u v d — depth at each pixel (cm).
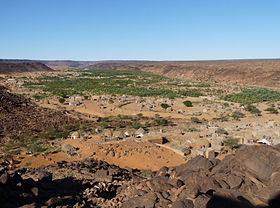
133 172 2472
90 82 17812
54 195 1162
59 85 16188
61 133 4600
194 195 1005
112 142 3762
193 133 4572
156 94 12612
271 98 10931
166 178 1345
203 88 16000
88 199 1235
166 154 3362
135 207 1055
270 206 851
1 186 960
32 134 4547
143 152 3341
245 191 1012
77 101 9631
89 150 3353
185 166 1382
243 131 4841
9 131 4550
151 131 4831
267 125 5347
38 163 2878
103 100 10400
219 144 3675
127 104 9600
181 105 9569
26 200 989
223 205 872
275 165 1057
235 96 11388
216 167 1223
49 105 8569
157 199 1091
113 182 1689
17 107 6944
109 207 1135
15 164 2827
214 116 7650
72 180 1664
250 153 1160
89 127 5500
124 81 19075
